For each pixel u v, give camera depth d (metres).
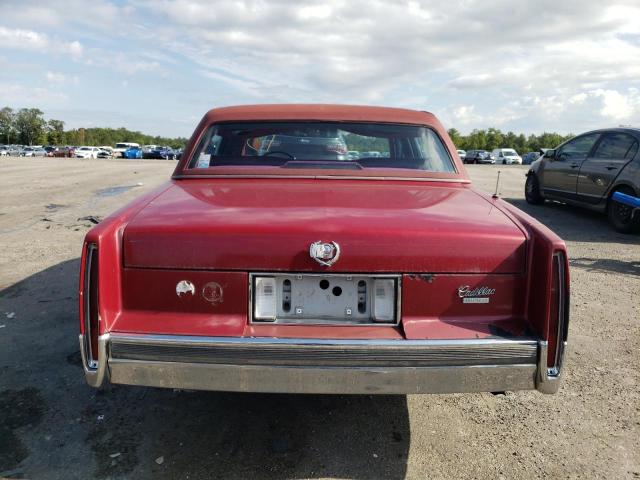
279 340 2.10
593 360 3.66
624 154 8.08
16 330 4.06
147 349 2.12
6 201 11.48
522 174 23.47
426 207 2.53
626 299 4.92
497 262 2.21
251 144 3.31
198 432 2.80
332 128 3.34
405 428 2.86
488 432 2.83
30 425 2.83
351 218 2.28
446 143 3.37
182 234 2.19
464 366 2.12
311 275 2.19
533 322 2.21
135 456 2.59
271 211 2.37
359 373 2.10
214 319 2.20
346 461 2.57
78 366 3.50
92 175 20.28
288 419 2.93
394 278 2.21
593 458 2.60
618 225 8.05
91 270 2.14
